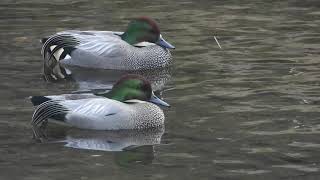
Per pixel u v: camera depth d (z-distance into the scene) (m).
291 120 14.25
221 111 14.84
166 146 13.13
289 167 12.09
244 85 16.59
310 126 13.92
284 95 15.78
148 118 14.16
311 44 19.95
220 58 18.88
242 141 13.24
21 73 17.78
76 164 12.29
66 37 19.05
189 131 13.81
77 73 18.31
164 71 18.23
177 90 16.44
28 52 19.48
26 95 16.03
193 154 12.71
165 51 18.95
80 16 23.20
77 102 14.22
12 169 12.05
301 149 12.84
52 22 22.36
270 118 14.37
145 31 19.12
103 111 14.09
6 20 22.52
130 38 19.20
